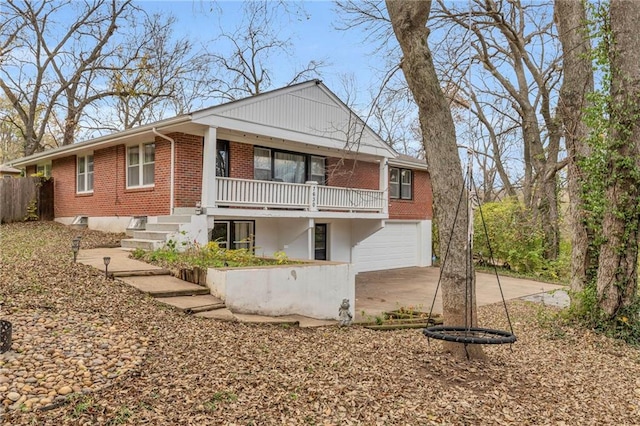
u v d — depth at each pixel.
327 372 5.14
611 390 5.64
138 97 26.80
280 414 3.96
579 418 4.59
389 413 4.20
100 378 4.22
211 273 8.11
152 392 4.09
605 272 8.77
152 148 13.05
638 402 5.28
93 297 6.93
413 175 20.45
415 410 4.33
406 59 6.11
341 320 8.73
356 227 17.69
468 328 5.45
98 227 15.26
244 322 7.29
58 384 3.99
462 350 6.14
